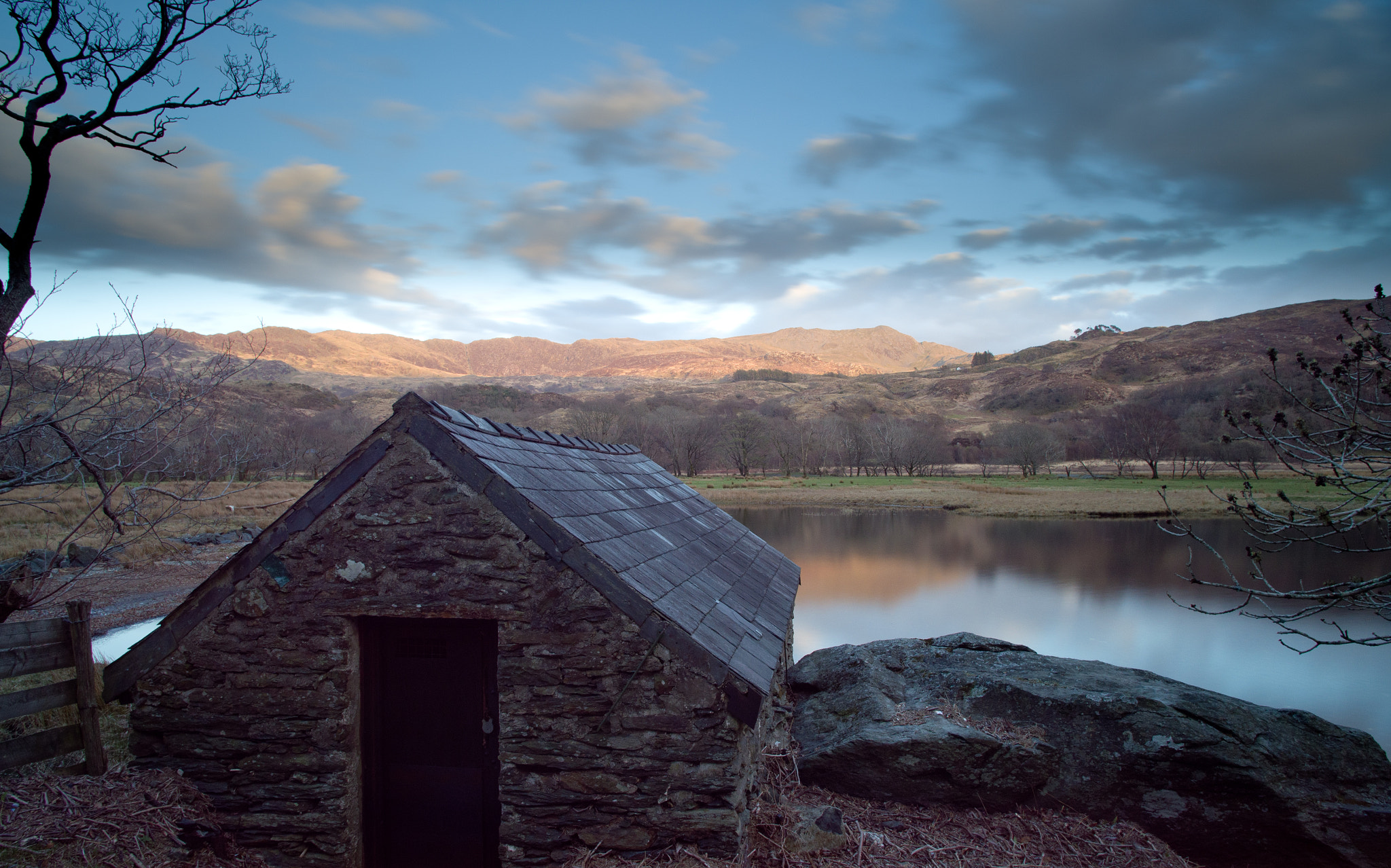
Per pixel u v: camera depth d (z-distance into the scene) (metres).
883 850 6.15
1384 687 15.77
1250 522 5.48
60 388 6.37
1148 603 23.95
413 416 5.52
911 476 87.88
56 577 19.23
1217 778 6.64
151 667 5.66
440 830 5.89
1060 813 6.96
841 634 20.25
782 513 52.78
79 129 6.54
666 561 6.60
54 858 4.65
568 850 5.20
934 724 7.50
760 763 6.93
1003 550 35.34
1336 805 6.41
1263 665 17.39
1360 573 26.28
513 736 5.28
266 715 5.57
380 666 5.96
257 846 5.55
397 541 5.47
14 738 5.23
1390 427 4.99
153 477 7.76
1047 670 8.45
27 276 6.22
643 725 5.13
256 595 5.60
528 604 5.30
